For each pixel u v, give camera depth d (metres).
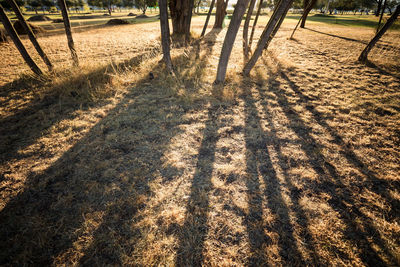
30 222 2.15
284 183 2.71
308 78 6.74
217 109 4.61
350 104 4.93
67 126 3.90
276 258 1.88
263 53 9.60
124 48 10.74
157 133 3.71
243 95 5.36
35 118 4.20
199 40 12.78
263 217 2.25
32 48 10.48
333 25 24.80
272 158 3.16
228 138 3.61
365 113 4.54
